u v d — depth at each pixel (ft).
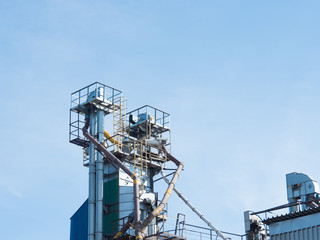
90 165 210.38
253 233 177.99
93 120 215.51
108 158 209.97
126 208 206.08
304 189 180.34
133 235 195.31
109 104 217.56
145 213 197.47
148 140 217.36
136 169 214.69
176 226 190.39
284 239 164.35
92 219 203.00
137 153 216.54
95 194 207.21
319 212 159.12
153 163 218.18
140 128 222.48
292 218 164.55
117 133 217.15
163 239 188.44
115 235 197.57
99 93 215.10
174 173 212.23
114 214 205.16
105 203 208.95
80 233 207.21
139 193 201.57
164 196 199.93
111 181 211.20
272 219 167.73
